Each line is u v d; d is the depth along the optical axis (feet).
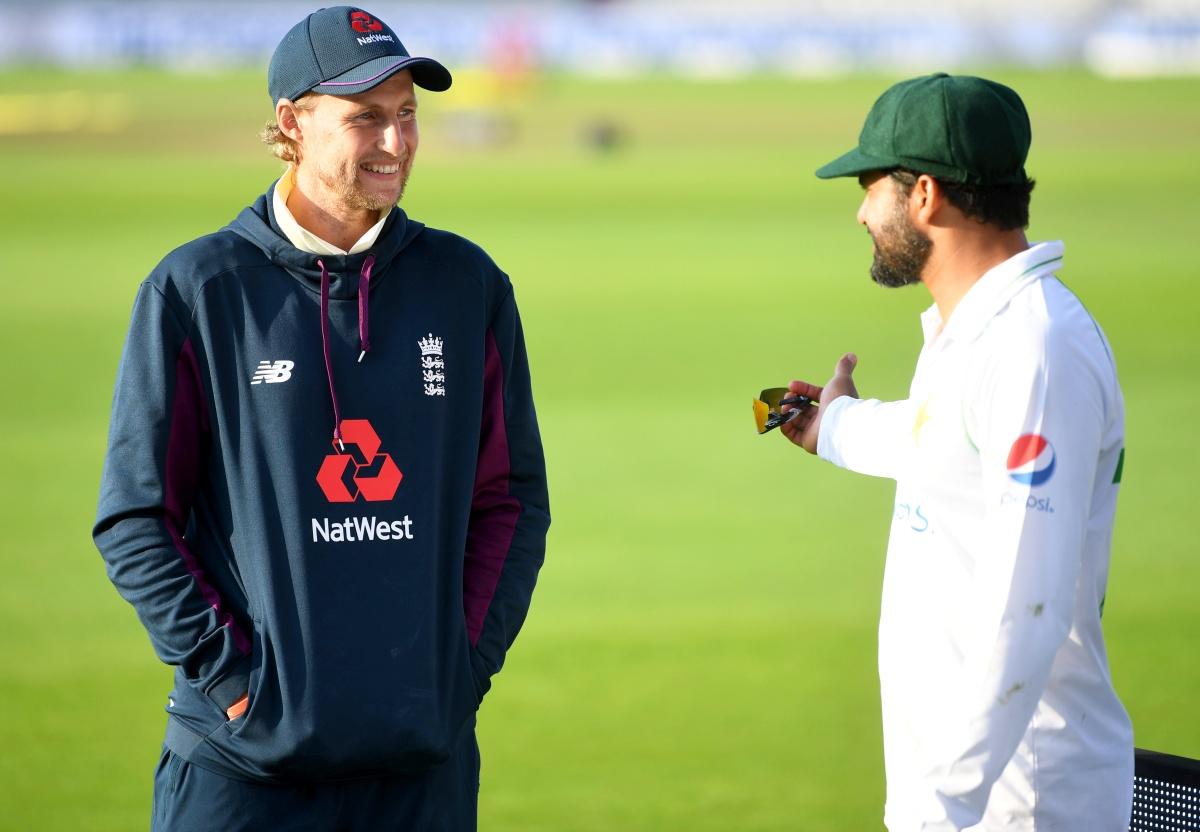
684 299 190.80
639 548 86.79
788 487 101.81
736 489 100.99
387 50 29.96
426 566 29.81
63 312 175.63
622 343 158.81
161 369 29.48
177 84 654.12
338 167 29.84
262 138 31.48
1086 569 27.12
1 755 55.31
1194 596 74.28
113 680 64.34
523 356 33.40
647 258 233.96
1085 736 27.43
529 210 304.91
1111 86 645.51
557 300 190.49
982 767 25.31
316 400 29.66
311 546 29.22
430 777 30.19
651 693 63.05
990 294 26.68
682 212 302.66
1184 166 375.66
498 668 31.71
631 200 325.21
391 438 29.91
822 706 61.52
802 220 289.74
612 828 49.01
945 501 26.99
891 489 101.65
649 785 52.90
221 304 29.73
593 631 71.56
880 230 28.22
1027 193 27.53
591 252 241.76
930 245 27.73
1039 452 25.41
